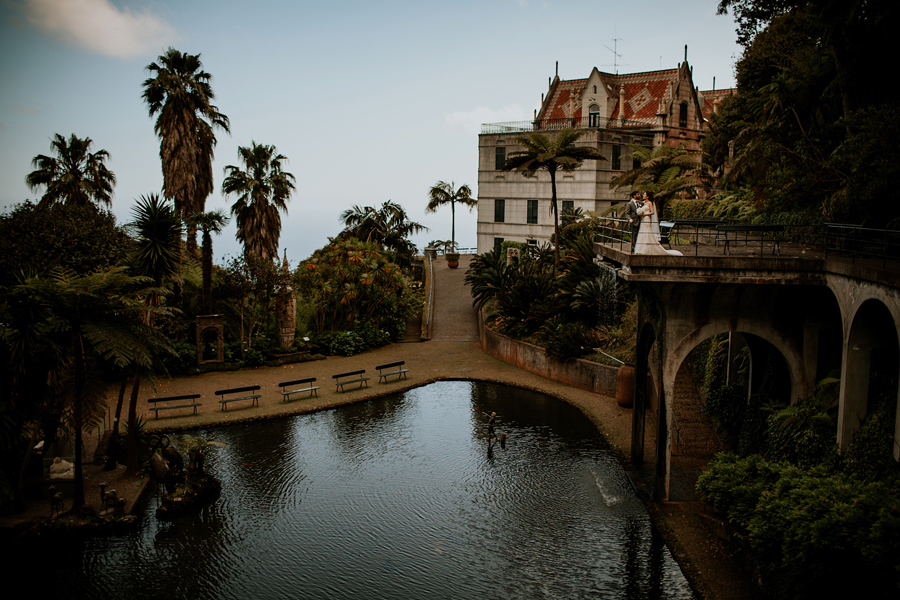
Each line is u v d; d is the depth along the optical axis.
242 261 27.91
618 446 18.19
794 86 21.47
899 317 9.83
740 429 16.66
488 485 16.09
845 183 16.94
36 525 13.30
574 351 25.14
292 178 31.53
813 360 13.76
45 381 14.19
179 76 27.78
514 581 11.90
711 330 13.76
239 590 11.75
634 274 12.90
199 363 26.92
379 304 33.38
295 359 29.08
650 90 46.38
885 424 10.81
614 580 11.82
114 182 31.25
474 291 34.22
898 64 16.61
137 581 12.01
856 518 8.79
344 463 17.67
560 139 28.11
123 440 19.03
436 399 23.94
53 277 13.27
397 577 12.11
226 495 15.67
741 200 28.28
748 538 11.42
